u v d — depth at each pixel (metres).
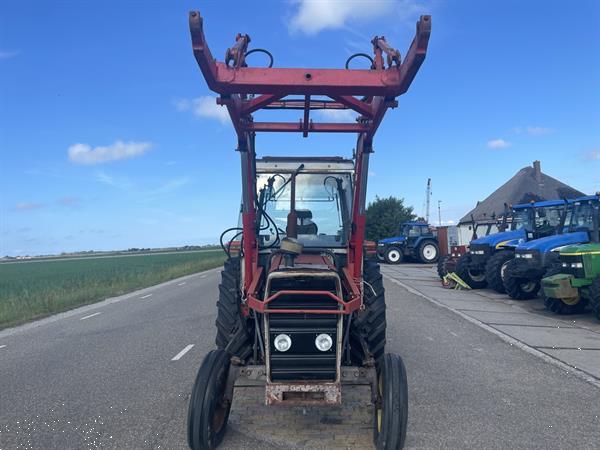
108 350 8.69
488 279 15.23
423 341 8.79
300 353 4.39
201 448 4.30
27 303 15.99
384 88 4.11
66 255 125.88
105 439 4.85
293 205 6.09
